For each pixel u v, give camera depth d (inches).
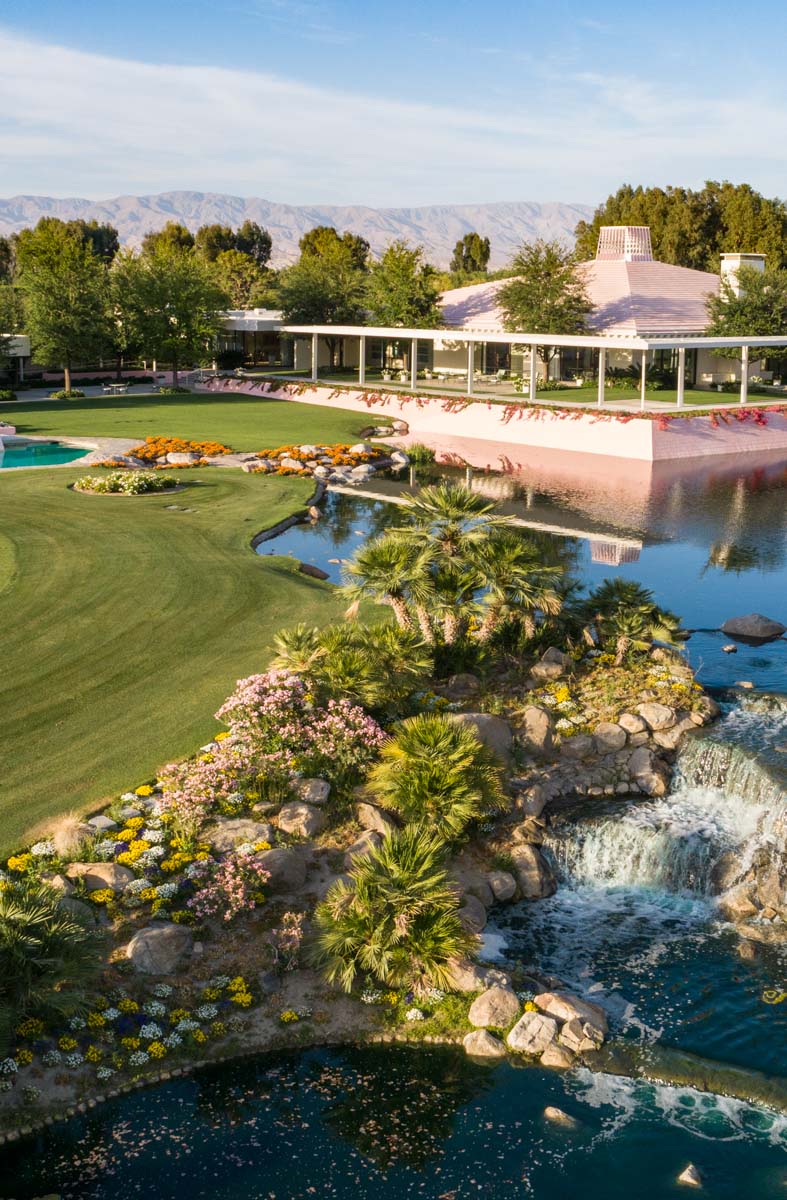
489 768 798.5
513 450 2559.1
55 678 1019.9
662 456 2438.5
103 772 837.8
